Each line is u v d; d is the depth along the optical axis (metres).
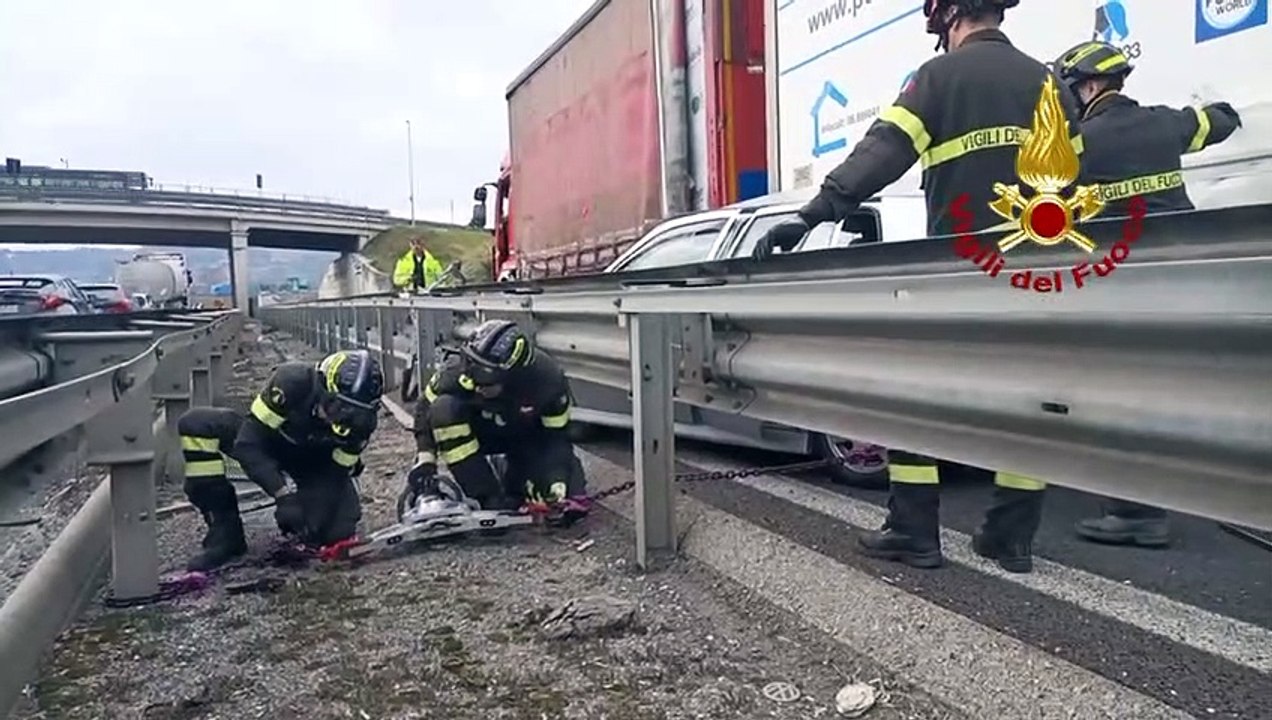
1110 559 3.85
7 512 2.43
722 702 2.68
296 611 3.53
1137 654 2.80
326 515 4.27
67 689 2.85
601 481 5.60
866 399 2.92
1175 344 1.92
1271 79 3.73
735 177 8.02
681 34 8.66
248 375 14.13
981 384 2.43
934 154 3.37
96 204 69.19
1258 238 1.67
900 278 2.42
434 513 4.43
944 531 4.32
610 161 10.40
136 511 3.63
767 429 5.39
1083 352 2.15
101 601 3.67
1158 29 4.21
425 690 2.80
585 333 5.03
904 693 2.75
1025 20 5.00
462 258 61.78
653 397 3.95
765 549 3.78
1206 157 4.20
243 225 74.25
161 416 6.06
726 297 3.19
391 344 10.32
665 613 3.41
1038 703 2.58
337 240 83.62
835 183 3.38
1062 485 2.25
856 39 6.28
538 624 3.31
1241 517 1.83
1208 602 3.26
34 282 21.73
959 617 3.02
